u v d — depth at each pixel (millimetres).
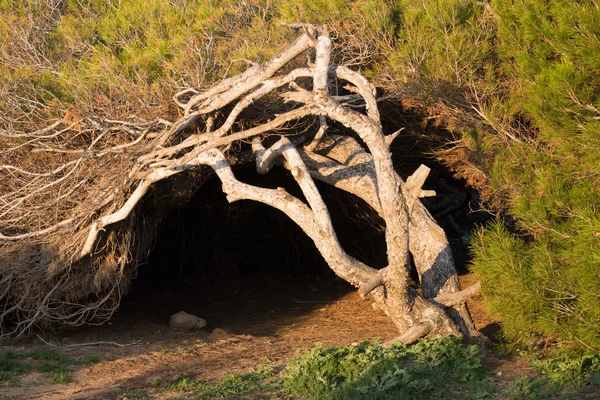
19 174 9625
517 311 7109
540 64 7242
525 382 6785
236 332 10789
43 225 9844
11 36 10711
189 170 10125
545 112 6883
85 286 9922
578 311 6902
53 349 9117
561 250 7020
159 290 14570
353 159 9844
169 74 9383
